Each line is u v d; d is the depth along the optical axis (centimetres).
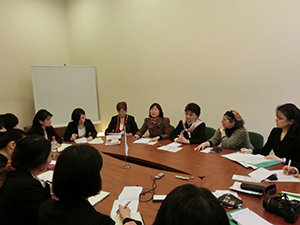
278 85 257
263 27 259
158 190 136
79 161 80
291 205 100
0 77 412
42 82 421
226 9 285
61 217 78
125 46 410
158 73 371
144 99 399
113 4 413
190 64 330
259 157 185
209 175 156
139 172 167
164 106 373
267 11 254
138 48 391
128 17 396
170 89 360
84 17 464
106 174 164
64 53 500
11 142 151
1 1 405
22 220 105
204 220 49
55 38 482
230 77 293
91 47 466
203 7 305
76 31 484
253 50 270
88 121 321
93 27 454
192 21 319
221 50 296
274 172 154
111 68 441
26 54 441
